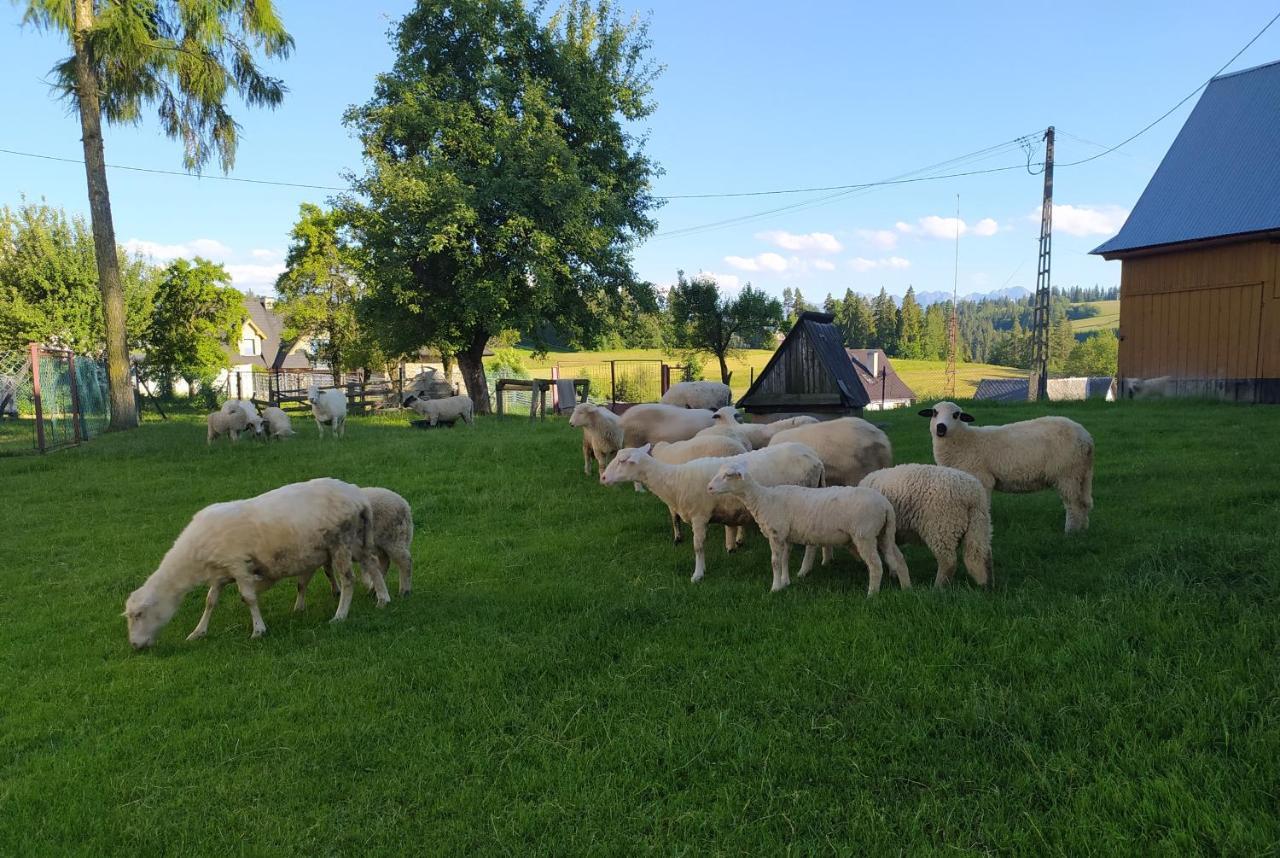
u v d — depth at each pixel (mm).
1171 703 3588
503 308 23656
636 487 10195
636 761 3658
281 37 19797
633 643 5000
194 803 3561
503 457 13070
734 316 34094
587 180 25484
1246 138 22781
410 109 23016
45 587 7066
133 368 33625
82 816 3484
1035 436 7043
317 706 4434
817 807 3240
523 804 3385
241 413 16875
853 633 4738
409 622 5781
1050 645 4320
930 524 5586
